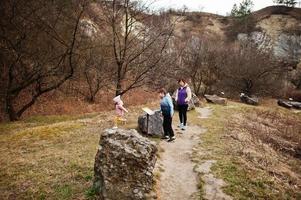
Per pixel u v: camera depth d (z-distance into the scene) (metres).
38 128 14.48
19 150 11.43
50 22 20.41
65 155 10.50
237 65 40.62
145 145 7.80
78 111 22.58
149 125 13.14
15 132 14.42
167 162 10.40
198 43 39.25
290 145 16.31
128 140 7.73
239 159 10.80
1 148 11.80
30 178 8.86
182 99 14.62
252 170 9.98
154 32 21.55
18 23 19.17
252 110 26.22
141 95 29.59
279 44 68.25
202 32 61.97
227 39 73.75
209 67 39.19
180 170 9.80
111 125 14.77
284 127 21.45
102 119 16.44
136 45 21.70
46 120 18.44
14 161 10.16
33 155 10.76
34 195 8.02
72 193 7.97
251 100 35.31
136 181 7.36
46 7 19.89
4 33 19.05
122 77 21.66
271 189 8.90
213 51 39.34
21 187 8.44
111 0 20.28
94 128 14.27
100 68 25.00
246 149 12.32
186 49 36.94
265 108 30.38
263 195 8.45
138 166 7.48
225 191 8.36
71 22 22.30
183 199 7.97
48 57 20.14
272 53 49.00
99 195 7.40
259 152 12.66
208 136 13.81
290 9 87.88
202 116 19.36
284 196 8.66
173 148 11.91
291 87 49.97
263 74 42.34
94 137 12.77
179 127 15.18
